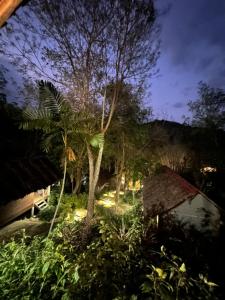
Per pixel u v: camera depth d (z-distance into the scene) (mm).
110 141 15336
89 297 3221
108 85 11523
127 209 14789
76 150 14633
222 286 5258
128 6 9797
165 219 9117
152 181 13320
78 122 9438
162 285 3221
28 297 3580
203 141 18266
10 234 10414
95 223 10039
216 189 12992
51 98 8766
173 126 20453
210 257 7066
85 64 10750
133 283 3535
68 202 14016
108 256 4465
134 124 15359
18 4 1262
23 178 11258
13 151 12484
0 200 9211
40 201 13836
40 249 5324
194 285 3451
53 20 9758
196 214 9125
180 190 9914
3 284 4043
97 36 10289
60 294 3688
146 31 10383
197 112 19125
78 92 11141
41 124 8781
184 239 8117
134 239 5941
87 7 9711
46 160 14477
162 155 17828
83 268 3680
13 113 14398
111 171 20375
